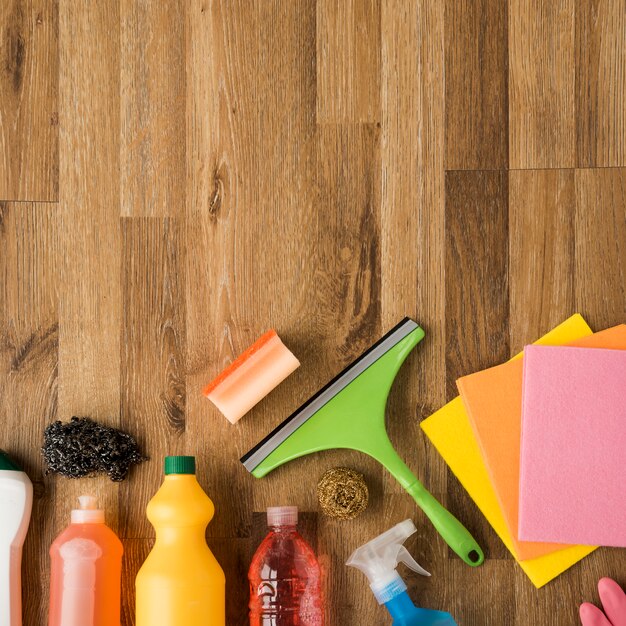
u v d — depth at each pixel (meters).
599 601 0.92
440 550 0.94
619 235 0.96
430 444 0.95
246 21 0.98
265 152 0.97
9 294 0.96
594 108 0.97
